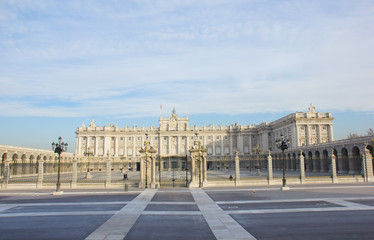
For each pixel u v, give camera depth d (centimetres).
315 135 10850
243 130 15050
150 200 2995
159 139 15175
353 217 2145
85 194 3503
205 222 2038
